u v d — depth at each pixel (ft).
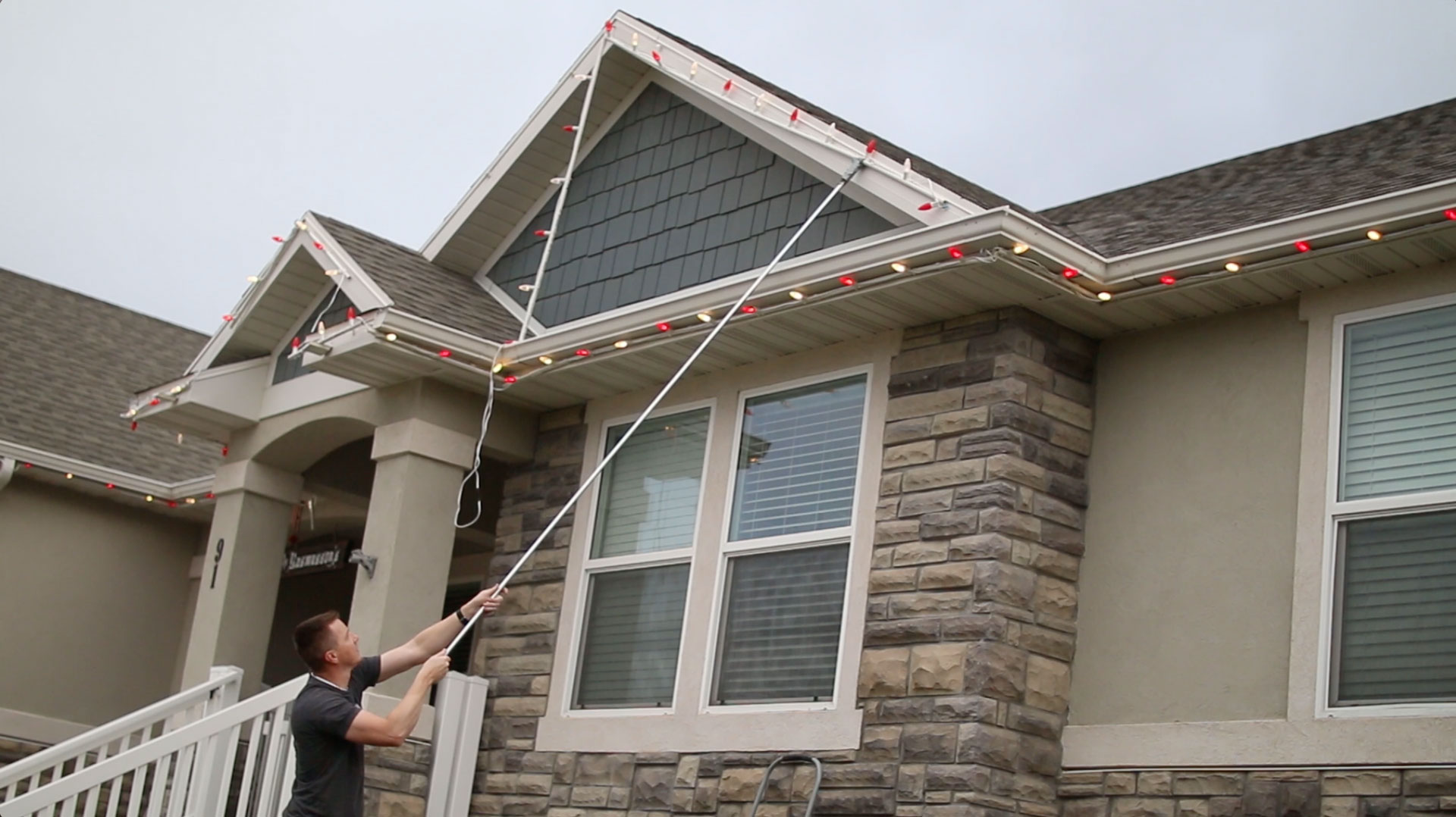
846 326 27.63
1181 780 23.40
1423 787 20.86
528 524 33.24
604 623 30.96
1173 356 25.91
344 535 46.62
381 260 34.45
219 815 27.20
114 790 26.45
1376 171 26.50
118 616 47.78
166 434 51.52
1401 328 23.17
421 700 19.22
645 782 28.32
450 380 32.83
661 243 32.04
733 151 31.07
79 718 46.52
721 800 26.91
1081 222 31.35
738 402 29.86
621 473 31.89
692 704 28.19
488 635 32.89
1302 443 23.66
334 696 18.95
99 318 57.11
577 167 34.88
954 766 23.91
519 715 31.42
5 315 53.88
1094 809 24.22
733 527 29.01
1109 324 26.27
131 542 48.44
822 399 28.53
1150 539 25.20
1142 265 24.17
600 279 33.22
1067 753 24.88
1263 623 23.44
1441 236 21.88
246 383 38.09
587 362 30.68
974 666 24.27
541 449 33.81
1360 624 22.43
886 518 26.40
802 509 28.04
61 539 47.24
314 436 36.73
